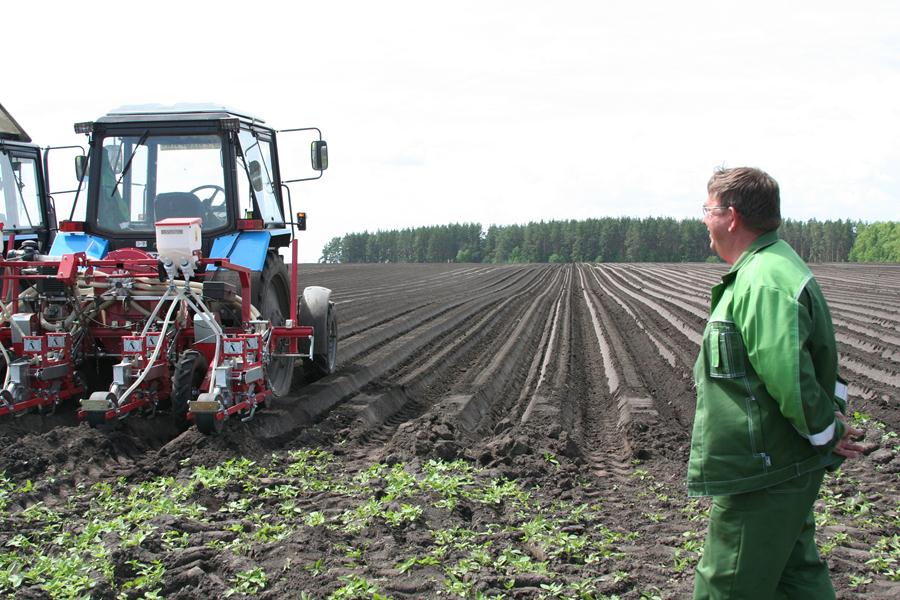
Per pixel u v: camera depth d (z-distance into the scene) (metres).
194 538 5.09
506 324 21.00
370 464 7.26
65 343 7.89
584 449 8.50
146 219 8.70
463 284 40.06
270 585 4.37
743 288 2.93
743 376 2.93
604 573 4.73
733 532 2.99
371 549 4.94
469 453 7.56
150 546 4.84
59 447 6.82
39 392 7.75
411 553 4.88
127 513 5.62
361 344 14.35
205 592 4.29
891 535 5.59
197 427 7.25
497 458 7.41
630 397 10.66
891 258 118.94
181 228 7.57
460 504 5.93
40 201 10.61
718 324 2.99
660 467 7.61
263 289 8.80
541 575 4.52
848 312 21.67
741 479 2.92
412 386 11.38
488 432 9.25
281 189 10.29
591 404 11.26
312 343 8.92
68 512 5.68
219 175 8.67
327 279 40.25
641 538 5.43
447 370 13.38
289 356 9.11
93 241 8.54
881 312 21.94
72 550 4.73
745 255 3.04
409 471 6.83
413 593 4.29
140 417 7.74
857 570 4.82
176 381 7.37
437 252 146.00
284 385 9.27
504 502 6.14
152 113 8.73
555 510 6.01
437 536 5.14
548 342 17.86
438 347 15.77
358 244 145.62
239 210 8.70
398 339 15.94
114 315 8.22
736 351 2.94
